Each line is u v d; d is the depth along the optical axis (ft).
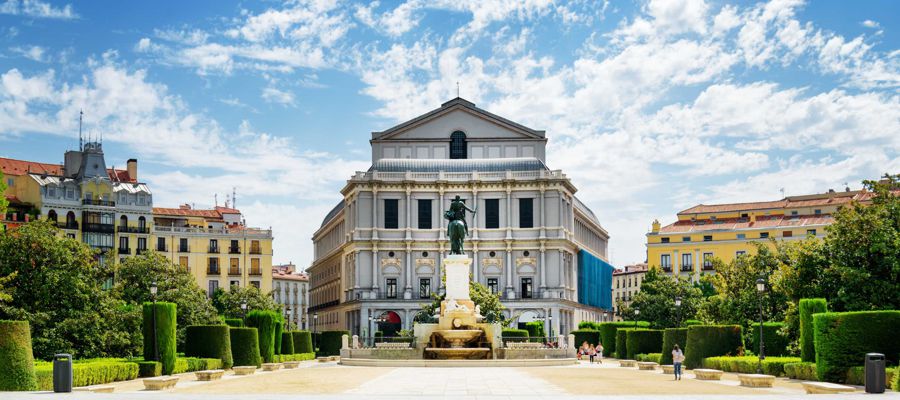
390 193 505.66
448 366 253.85
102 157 497.46
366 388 161.17
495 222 505.25
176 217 566.36
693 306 457.68
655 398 126.11
